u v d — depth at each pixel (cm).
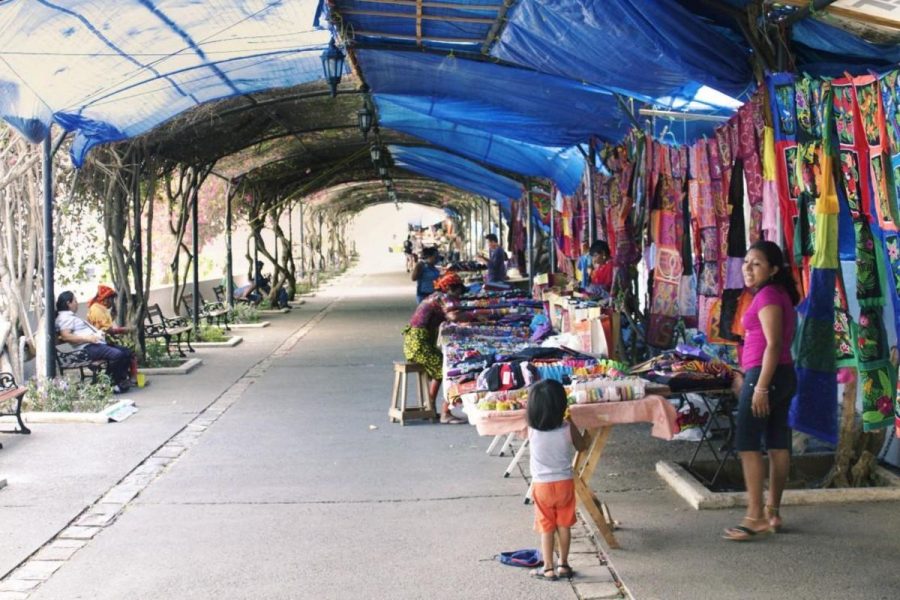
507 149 1750
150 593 523
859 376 617
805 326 613
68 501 707
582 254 1504
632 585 517
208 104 1409
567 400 578
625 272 1095
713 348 808
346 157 2469
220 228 2741
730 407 765
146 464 822
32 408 1038
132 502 705
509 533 619
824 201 598
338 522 648
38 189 1156
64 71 924
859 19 594
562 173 1755
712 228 821
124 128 1186
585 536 611
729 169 773
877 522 616
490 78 1127
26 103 962
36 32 796
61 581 543
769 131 649
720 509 657
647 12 660
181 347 1681
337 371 1380
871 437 698
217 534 625
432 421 1005
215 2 835
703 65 696
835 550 566
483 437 919
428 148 2147
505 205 2897
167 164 1627
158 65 1005
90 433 952
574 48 812
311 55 1116
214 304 2106
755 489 592
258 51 1055
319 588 525
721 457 782
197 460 836
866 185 572
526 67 1048
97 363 1184
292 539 612
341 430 962
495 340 984
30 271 1140
